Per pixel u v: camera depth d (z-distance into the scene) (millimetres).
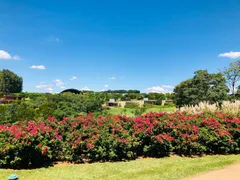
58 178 4270
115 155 5418
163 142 5957
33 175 4395
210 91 21453
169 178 4379
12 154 4777
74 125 5949
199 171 4789
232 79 22719
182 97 24125
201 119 7207
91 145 5285
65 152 5375
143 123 6414
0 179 4113
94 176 4434
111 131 5926
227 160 5645
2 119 8375
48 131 5289
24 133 4836
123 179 4309
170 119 6781
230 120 7098
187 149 6359
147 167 5031
